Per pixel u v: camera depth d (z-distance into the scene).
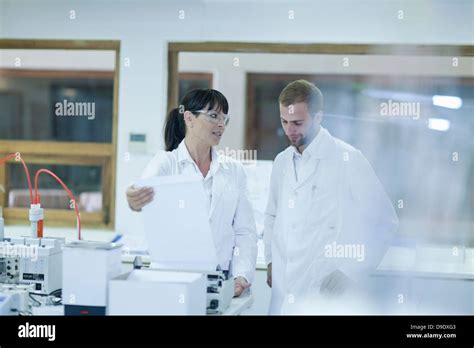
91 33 3.34
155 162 2.21
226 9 3.20
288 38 3.17
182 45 3.28
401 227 3.22
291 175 2.39
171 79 3.31
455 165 3.31
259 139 3.80
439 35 3.07
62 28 3.37
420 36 3.08
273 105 3.77
